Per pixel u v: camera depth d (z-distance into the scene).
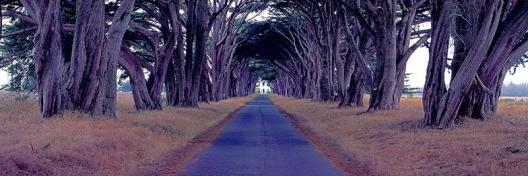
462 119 20.78
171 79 40.41
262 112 47.06
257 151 16.48
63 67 22.62
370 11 30.59
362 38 40.25
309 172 12.20
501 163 11.55
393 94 31.66
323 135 21.83
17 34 30.31
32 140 13.43
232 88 113.00
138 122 21.42
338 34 43.56
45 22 20.36
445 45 20.14
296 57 83.75
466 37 20.19
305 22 62.41
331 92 53.75
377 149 16.50
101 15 21.45
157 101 34.41
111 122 19.55
